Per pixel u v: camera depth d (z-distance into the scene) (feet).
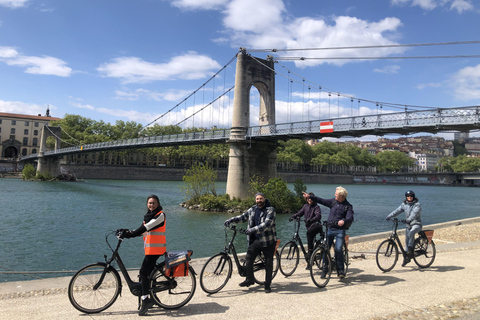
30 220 104.37
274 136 132.77
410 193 31.94
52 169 323.37
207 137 160.04
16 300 22.66
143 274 20.67
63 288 25.32
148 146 212.84
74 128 418.92
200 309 21.35
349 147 625.41
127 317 19.97
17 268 57.72
